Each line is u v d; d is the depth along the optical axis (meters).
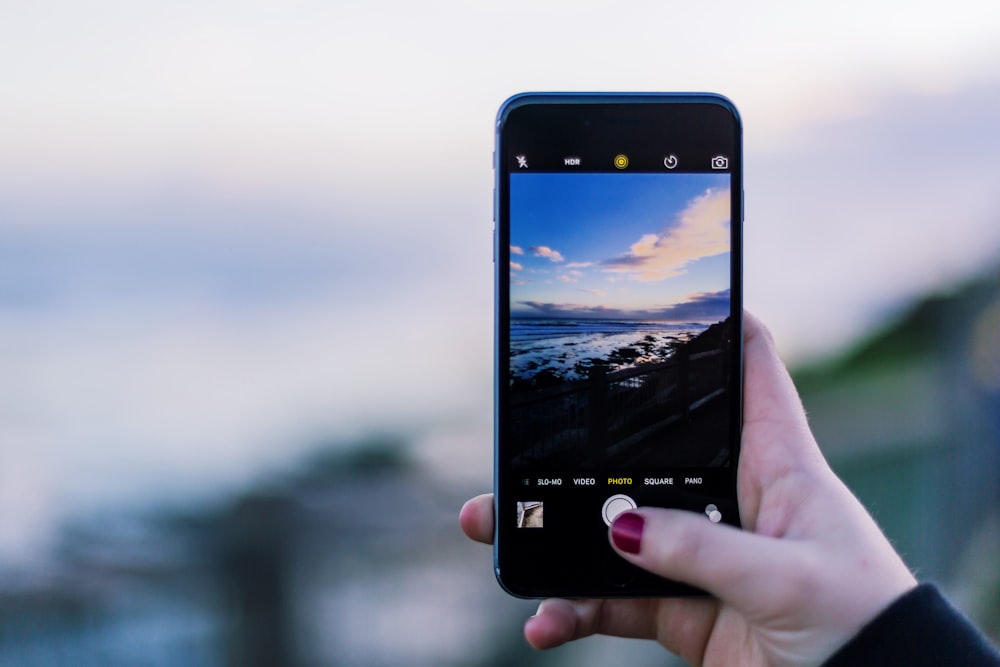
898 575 0.33
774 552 0.33
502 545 0.37
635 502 0.37
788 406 0.38
